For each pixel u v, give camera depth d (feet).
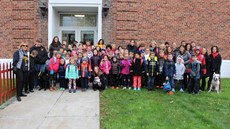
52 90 34.32
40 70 34.68
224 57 49.06
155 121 21.88
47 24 45.57
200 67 34.22
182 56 35.53
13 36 45.37
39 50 34.81
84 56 34.81
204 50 35.68
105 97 30.27
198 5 47.98
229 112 25.35
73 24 50.52
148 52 36.47
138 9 46.47
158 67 34.81
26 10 45.21
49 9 44.86
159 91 34.60
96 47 37.04
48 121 21.66
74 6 45.11
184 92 34.30
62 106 26.32
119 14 46.11
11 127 20.20
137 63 35.14
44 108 25.57
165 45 38.83
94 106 26.32
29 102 27.96
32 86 33.30
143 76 36.65
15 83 32.09
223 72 48.80
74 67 33.60
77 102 27.94
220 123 21.99
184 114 24.23
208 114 24.40
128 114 23.75
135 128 20.03
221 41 48.83
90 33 50.65
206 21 48.29
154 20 46.91
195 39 48.11
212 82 35.04
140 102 28.17
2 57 45.55
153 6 46.78
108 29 46.34
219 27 48.70
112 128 19.94
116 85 36.55
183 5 47.55
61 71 34.47
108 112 24.29
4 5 45.16
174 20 47.42
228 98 30.99
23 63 29.89
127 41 46.47
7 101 28.45
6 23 45.34
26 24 45.34
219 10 48.55
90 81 35.70
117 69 36.22
